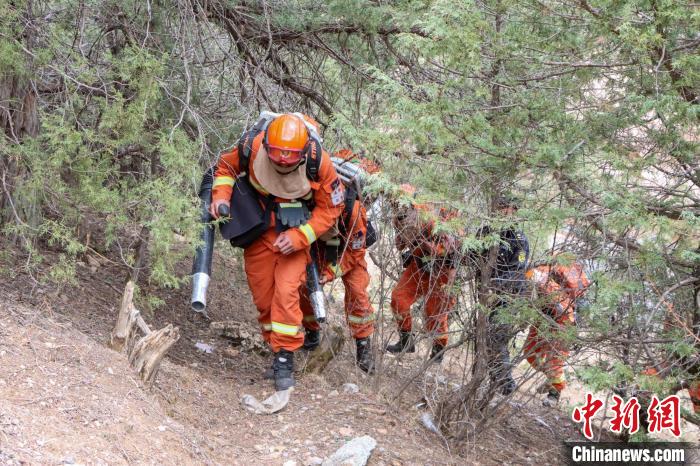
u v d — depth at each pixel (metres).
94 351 3.75
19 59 4.19
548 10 4.01
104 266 5.90
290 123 4.30
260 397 4.62
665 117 4.09
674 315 3.77
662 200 4.05
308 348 5.59
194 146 4.56
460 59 3.85
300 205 4.55
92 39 5.34
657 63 3.90
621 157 3.88
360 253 5.36
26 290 4.54
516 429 5.90
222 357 5.57
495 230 4.08
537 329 4.35
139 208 4.29
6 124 4.55
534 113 4.10
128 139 4.29
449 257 5.03
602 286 3.70
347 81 6.49
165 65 4.96
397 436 4.36
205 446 3.56
